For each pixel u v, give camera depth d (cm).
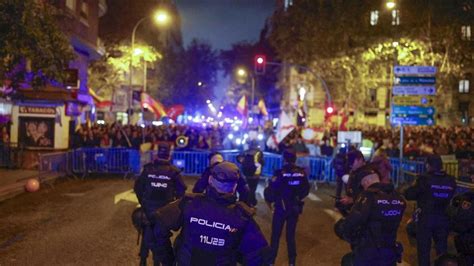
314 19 3841
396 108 1680
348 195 724
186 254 377
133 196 1493
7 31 1231
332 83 4600
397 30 3578
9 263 786
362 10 3712
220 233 369
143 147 2016
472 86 6225
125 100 5100
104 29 4500
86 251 865
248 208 382
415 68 1634
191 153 2059
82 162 1975
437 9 3381
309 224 1159
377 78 4194
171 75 6372
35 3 1304
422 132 3484
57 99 2417
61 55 1388
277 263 820
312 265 820
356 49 3788
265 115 3400
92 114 3509
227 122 5066
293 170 766
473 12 3309
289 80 6225
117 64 4403
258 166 1084
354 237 526
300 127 2662
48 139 2520
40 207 1298
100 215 1195
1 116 2369
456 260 602
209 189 384
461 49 3562
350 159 1106
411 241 991
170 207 397
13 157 2017
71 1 2498
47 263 789
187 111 7638
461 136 2977
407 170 1825
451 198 689
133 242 931
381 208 504
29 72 1716
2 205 1320
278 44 4291
